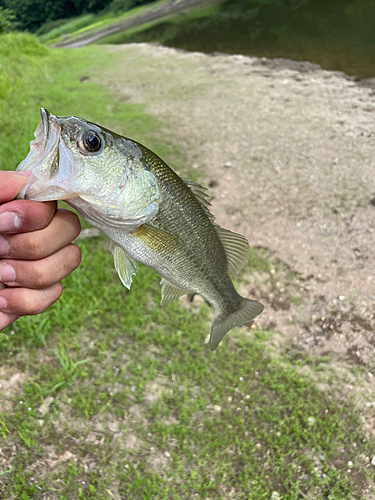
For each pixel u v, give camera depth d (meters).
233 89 1.50
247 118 1.23
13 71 1.67
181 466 0.46
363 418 0.51
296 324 0.64
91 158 0.25
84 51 2.36
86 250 0.71
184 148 1.08
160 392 0.53
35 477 0.45
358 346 0.60
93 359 0.56
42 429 0.49
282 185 0.91
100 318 0.62
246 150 1.05
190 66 1.84
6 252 0.21
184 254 0.32
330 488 0.45
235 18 3.17
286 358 0.59
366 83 1.43
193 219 0.32
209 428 0.50
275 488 0.46
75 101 1.41
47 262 0.21
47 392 0.52
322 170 0.94
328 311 0.65
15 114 1.20
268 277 0.71
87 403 0.51
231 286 0.39
